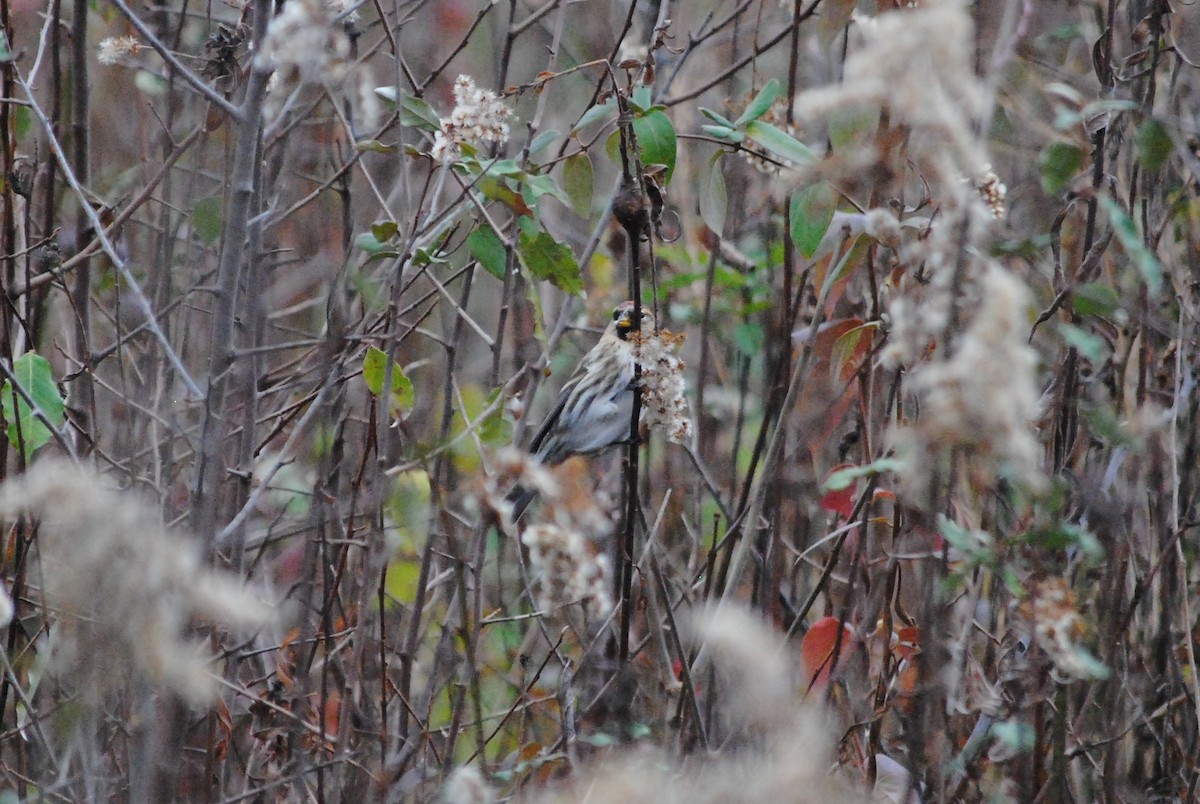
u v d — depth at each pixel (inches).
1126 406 343.0
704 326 417.4
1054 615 261.7
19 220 388.2
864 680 343.3
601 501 284.2
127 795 307.6
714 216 350.6
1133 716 351.9
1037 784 296.2
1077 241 351.3
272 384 429.1
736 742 285.7
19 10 527.8
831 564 332.2
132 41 352.8
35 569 376.2
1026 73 351.9
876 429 374.3
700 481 411.2
